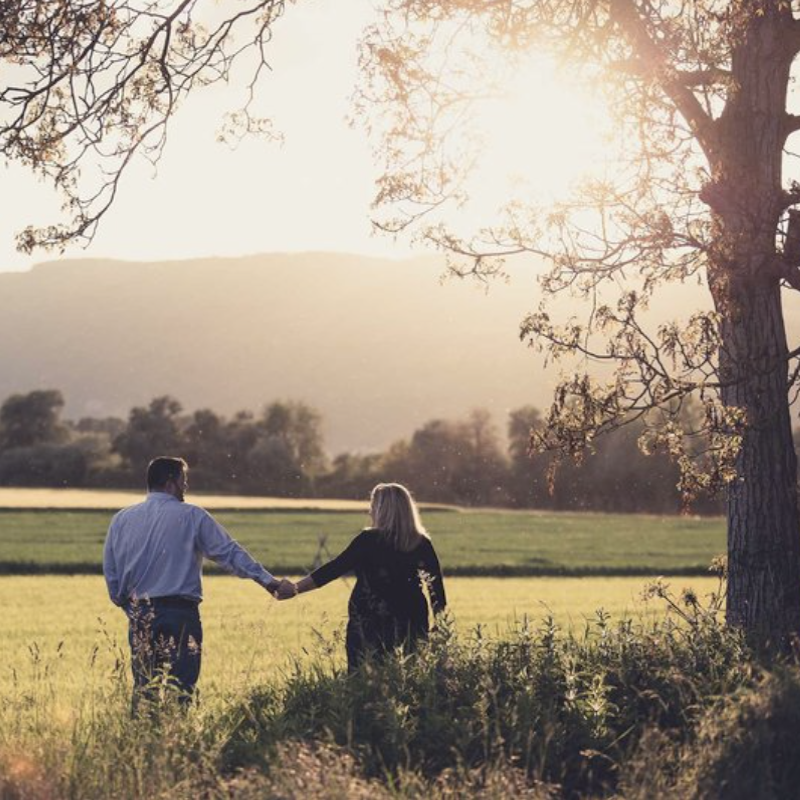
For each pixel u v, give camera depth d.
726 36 9.70
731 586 11.10
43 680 15.05
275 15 10.93
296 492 145.00
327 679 8.48
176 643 8.84
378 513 9.22
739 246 9.47
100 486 142.62
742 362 9.91
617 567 53.81
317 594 39.31
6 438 165.12
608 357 9.46
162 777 6.46
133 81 10.79
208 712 8.02
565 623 23.97
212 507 103.12
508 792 6.07
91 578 45.16
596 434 9.70
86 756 7.11
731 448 9.63
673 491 123.88
